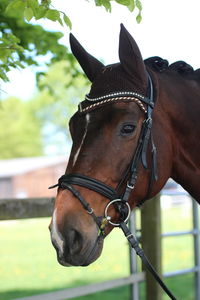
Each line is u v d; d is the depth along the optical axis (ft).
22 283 24.98
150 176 7.88
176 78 8.71
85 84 16.42
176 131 8.44
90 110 7.64
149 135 7.80
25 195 138.00
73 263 7.18
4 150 173.78
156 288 14.79
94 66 8.51
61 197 7.42
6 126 174.60
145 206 15.03
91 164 7.45
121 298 21.16
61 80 121.08
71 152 7.72
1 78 9.92
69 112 169.07
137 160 7.66
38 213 12.39
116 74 7.86
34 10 8.39
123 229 7.70
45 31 14.78
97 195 7.43
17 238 44.24
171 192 16.52
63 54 15.28
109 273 27.40
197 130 8.44
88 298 21.08
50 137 182.60
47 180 139.03
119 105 7.57
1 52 9.61
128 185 7.61
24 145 174.19
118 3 8.69
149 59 8.82
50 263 30.91
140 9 8.70
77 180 7.40
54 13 8.46
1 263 31.14
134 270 15.01
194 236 17.79
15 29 14.62
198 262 17.81
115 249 36.52
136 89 7.77
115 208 7.64
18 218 11.98
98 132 7.50
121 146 7.52
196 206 17.76
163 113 8.28
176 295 21.86
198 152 8.48
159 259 14.96
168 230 43.37
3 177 139.13
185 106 8.44
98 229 7.45
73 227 7.20
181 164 8.55
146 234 15.01
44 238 43.88
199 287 17.87
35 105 171.94
